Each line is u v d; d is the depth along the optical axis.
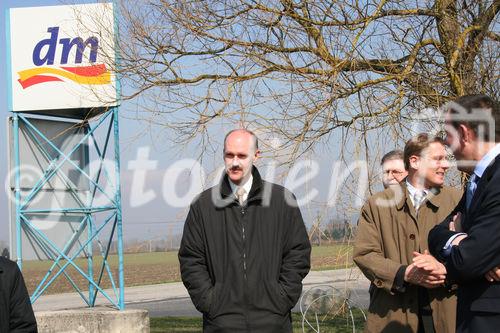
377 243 4.40
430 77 8.00
